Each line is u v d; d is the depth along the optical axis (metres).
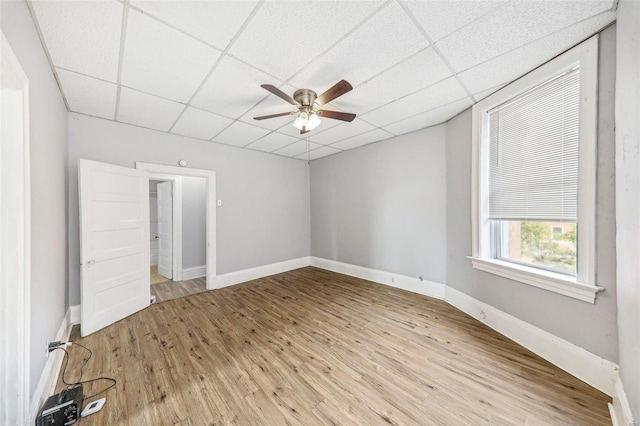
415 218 3.51
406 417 1.41
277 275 4.57
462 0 1.30
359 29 1.50
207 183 3.80
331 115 2.25
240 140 3.76
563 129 1.83
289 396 1.58
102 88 2.15
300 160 5.16
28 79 1.25
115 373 1.81
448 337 2.28
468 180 2.73
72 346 2.18
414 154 3.48
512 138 2.25
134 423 1.38
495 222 2.51
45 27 1.42
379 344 2.18
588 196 1.62
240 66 1.86
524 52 1.74
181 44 1.61
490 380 1.70
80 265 2.44
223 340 2.28
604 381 1.54
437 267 3.29
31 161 1.38
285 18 1.41
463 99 2.48
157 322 2.67
